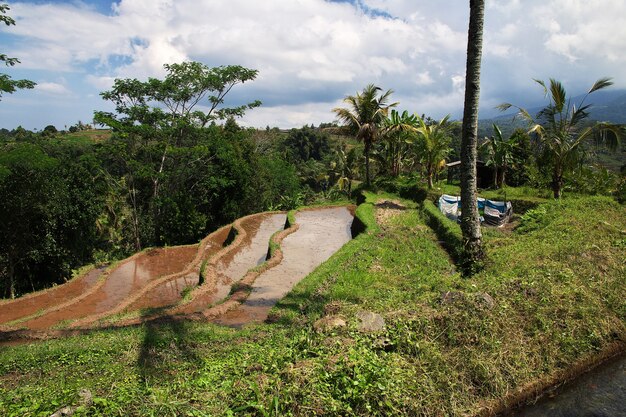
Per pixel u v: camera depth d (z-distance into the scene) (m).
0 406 5.24
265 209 39.03
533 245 12.00
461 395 5.71
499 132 28.12
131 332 9.79
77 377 7.50
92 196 24.19
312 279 12.39
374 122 30.78
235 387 5.50
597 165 24.06
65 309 15.01
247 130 38.09
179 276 18.09
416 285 10.48
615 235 12.34
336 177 49.03
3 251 21.58
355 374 5.43
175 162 29.61
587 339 7.12
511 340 6.71
